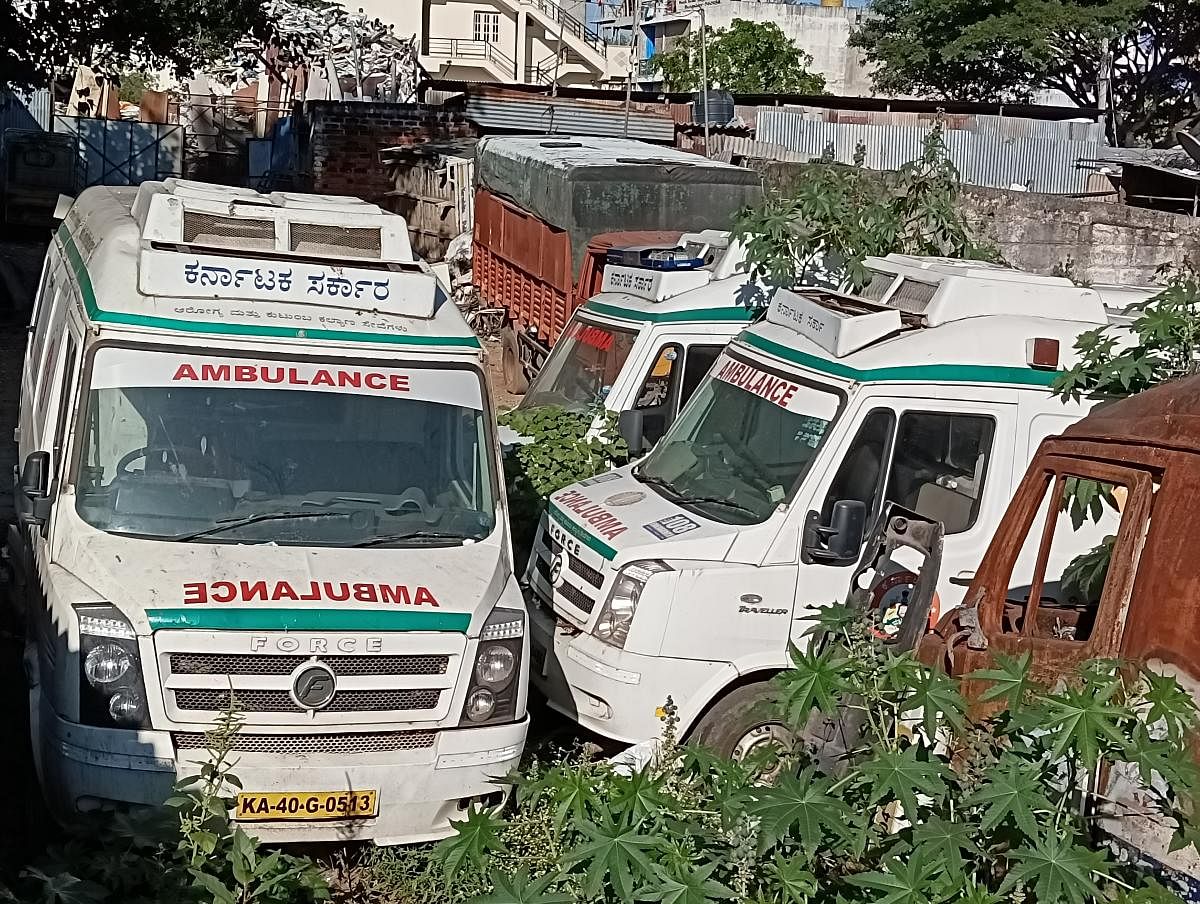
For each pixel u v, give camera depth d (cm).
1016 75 3747
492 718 568
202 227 643
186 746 528
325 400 616
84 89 4325
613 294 1080
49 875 463
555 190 1509
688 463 764
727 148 2414
